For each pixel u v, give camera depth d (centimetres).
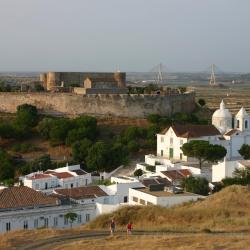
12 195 8731
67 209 8712
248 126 15200
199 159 13250
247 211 7856
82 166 14588
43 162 14238
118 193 10256
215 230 6512
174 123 17762
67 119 17762
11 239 6275
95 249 5591
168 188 9894
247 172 11044
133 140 16200
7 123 18112
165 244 5653
